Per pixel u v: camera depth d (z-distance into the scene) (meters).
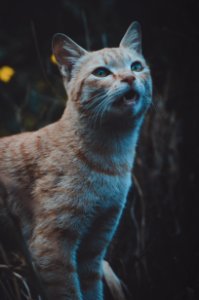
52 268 1.16
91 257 1.23
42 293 1.14
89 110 1.20
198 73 1.71
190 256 1.42
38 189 1.19
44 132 1.23
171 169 1.55
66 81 1.25
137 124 1.22
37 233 1.18
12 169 1.22
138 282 1.36
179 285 1.38
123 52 1.23
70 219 1.17
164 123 1.57
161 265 1.41
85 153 1.19
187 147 1.63
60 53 1.26
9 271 1.23
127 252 1.41
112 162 1.20
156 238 1.42
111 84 1.18
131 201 1.47
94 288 1.23
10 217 1.21
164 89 1.68
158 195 1.50
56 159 1.19
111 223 1.22
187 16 1.76
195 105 1.67
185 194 1.54
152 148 1.55
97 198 1.19
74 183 1.18
